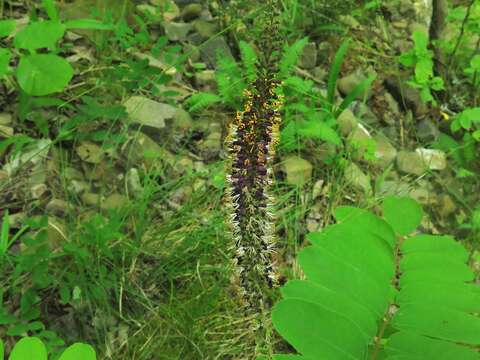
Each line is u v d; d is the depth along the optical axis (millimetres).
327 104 684
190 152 621
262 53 336
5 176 533
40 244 475
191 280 510
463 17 831
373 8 890
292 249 556
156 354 463
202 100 621
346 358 212
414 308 231
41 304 459
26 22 657
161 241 528
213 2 796
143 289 498
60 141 560
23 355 197
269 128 346
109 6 696
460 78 856
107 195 553
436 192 696
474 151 756
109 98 619
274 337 476
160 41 603
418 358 218
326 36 827
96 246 479
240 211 372
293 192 604
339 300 231
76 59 649
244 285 405
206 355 471
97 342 457
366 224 259
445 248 252
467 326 223
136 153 586
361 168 686
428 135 769
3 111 580
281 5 820
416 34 768
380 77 812
